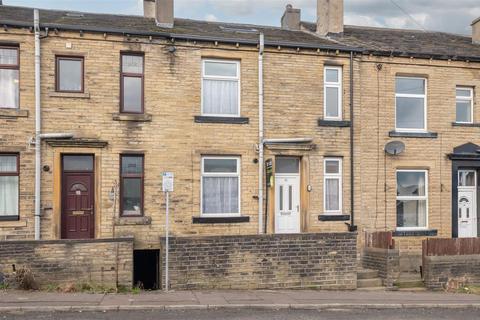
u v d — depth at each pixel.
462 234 17.28
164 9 16.12
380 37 18.69
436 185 16.81
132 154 14.60
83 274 12.08
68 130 14.11
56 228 13.91
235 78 15.52
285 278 13.13
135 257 14.67
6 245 11.66
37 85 13.80
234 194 15.45
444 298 12.51
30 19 14.53
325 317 10.26
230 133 15.25
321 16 18.45
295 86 15.80
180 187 14.80
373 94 16.44
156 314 10.13
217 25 18.05
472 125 17.20
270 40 15.61
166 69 14.85
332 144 15.98
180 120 14.91
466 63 17.17
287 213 15.91
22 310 10.05
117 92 14.48
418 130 16.89
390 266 13.98
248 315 10.22
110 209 14.27
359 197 16.12
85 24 14.58
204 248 12.69
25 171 13.79
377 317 10.42
